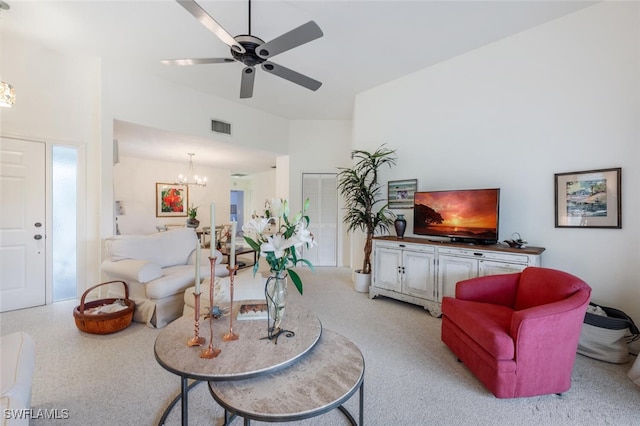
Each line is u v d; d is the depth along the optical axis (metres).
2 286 3.06
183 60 2.47
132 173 6.50
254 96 4.66
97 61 3.49
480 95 3.21
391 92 4.05
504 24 2.79
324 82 4.09
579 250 2.61
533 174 2.87
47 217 3.32
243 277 2.70
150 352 2.24
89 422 1.52
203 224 7.74
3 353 1.29
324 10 2.55
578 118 2.61
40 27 2.85
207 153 5.82
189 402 1.69
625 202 2.38
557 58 2.72
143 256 3.18
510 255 2.60
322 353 1.47
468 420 1.56
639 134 2.32
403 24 2.77
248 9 2.51
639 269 2.32
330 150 5.91
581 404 1.69
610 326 2.13
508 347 1.69
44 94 3.25
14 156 3.12
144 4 2.51
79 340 2.42
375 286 3.68
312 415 1.05
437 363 2.14
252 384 1.20
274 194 8.66
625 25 2.38
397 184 3.99
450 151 3.46
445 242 3.13
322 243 5.94
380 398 1.74
